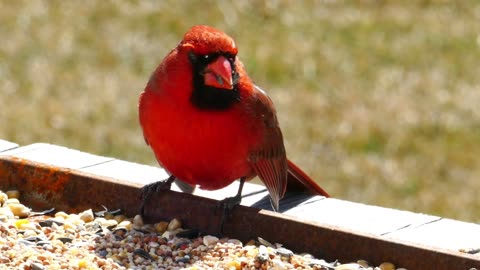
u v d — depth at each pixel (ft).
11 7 58.13
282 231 22.06
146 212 23.43
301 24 57.98
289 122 46.91
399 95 49.88
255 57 53.26
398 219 23.50
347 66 52.80
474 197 41.75
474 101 49.32
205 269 20.72
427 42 55.83
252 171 23.98
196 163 22.98
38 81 49.98
